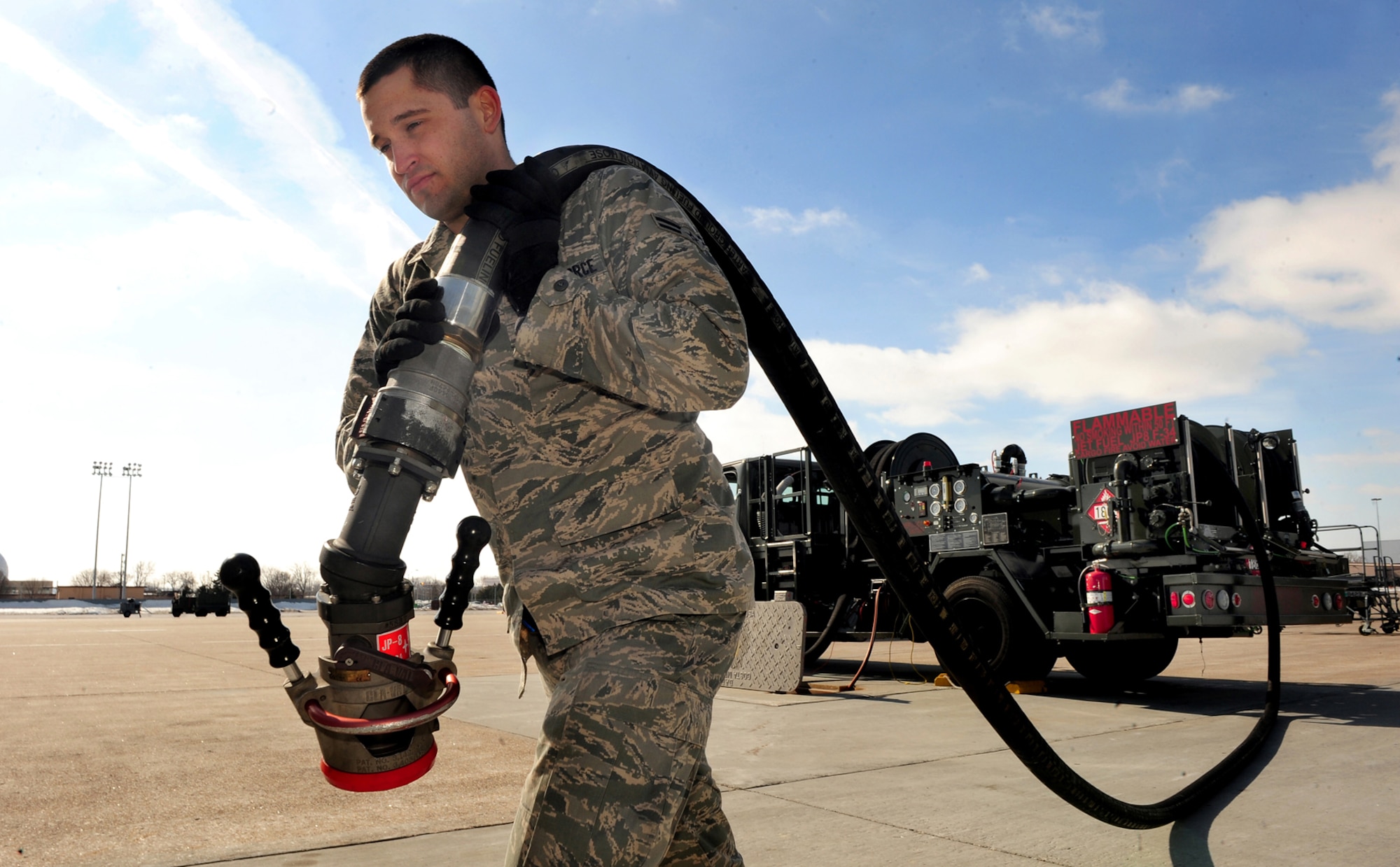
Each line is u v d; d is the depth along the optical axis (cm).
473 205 102
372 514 87
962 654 163
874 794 337
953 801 325
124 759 412
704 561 111
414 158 117
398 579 90
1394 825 289
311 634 1670
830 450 150
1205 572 600
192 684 733
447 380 91
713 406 100
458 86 116
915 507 769
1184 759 403
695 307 100
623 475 112
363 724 86
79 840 283
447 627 98
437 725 97
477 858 263
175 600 3969
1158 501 631
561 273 99
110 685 721
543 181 107
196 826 298
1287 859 256
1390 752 411
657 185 115
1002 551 696
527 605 111
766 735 471
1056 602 674
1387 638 1311
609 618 107
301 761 405
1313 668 837
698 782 123
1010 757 409
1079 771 376
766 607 693
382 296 149
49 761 408
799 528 875
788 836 282
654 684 102
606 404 112
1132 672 708
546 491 113
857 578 826
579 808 95
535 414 113
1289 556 678
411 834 288
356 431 92
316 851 271
